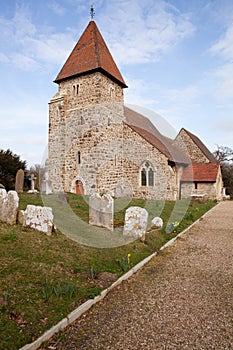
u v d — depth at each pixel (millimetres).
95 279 4219
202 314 3400
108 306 3572
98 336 2885
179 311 3475
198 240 7500
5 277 3723
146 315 3359
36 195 11234
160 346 2736
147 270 5023
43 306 3240
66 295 3553
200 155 25922
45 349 2631
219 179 24000
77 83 17141
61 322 2998
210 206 16609
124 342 2791
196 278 4652
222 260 5672
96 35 17656
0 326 2744
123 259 5148
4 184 17750
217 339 2867
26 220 6273
